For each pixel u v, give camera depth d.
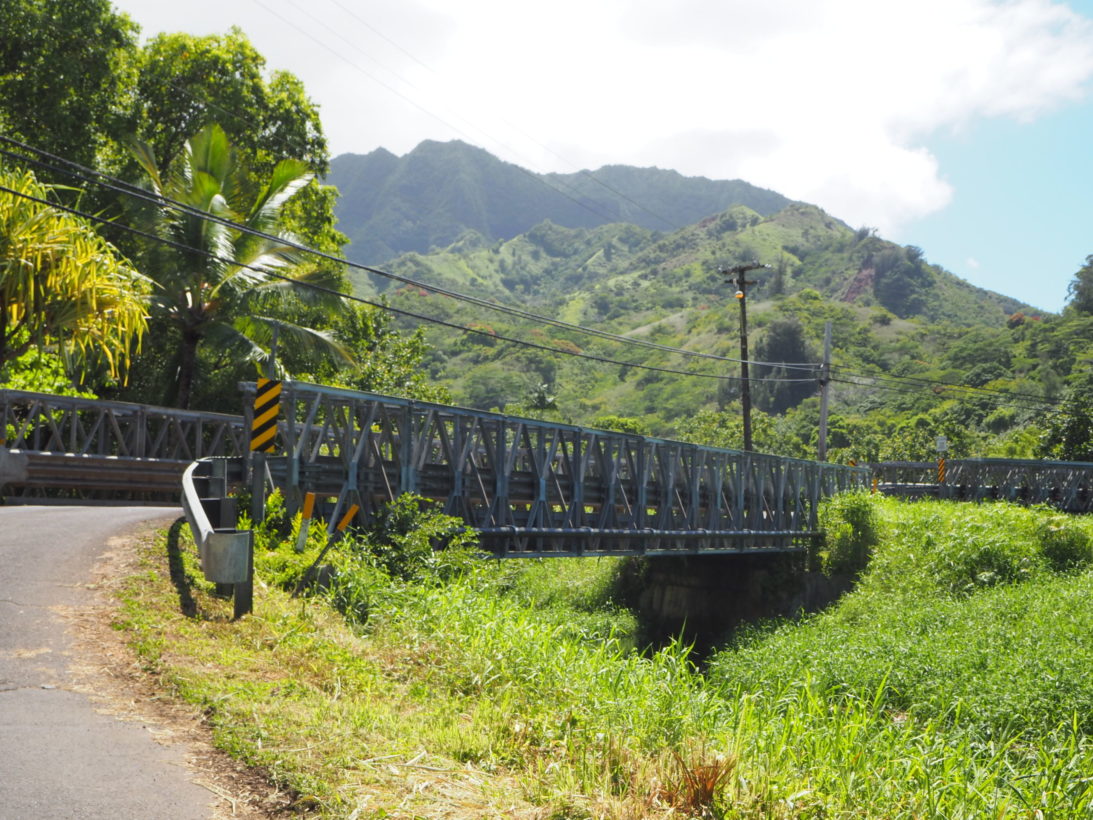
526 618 11.16
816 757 7.77
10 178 16.61
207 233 27.81
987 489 48.41
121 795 4.81
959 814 7.25
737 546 29.80
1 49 30.30
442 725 6.66
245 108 35.75
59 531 12.12
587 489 23.55
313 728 6.07
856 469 40.81
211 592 9.77
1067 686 13.77
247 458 15.41
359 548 14.36
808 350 169.12
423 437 18.36
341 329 39.12
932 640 18.42
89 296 17.05
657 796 5.62
